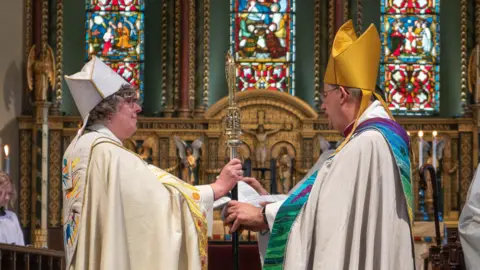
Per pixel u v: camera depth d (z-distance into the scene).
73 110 15.07
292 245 4.43
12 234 9.35
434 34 15.53
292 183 14.43
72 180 4.89
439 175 14.55
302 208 4.47
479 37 15.11
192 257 4.87
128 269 4.76
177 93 14.95
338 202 4.34
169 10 15.20
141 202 4.83
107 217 4.75
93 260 4.76
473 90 14.83
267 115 14.61
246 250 8.60
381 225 4.33
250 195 5.28
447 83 15.42
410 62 15.45
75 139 5.00
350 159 4.40
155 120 14.59
